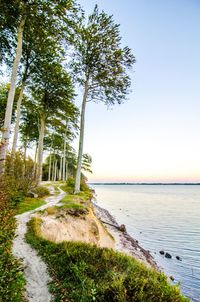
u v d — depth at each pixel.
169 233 27.48
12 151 14.19
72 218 13.87
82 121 22.20
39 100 26.39
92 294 4.86
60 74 22.20
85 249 7.55
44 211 12.89
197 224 33.34
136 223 33.59
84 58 21.39
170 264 17.11
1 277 4.46
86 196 21.23
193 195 113.62
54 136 44.78
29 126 31.67
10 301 4.20
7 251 5.46
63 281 5.73
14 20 15.38
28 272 6.01
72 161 63.88
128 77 21.77
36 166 19.67
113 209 49.78
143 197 95.00
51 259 6.89
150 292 4.97
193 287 13.37
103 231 17.75
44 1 14.30
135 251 17.45
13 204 10.20
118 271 6.14
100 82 22.06
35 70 20.00
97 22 20.56
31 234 8.78
